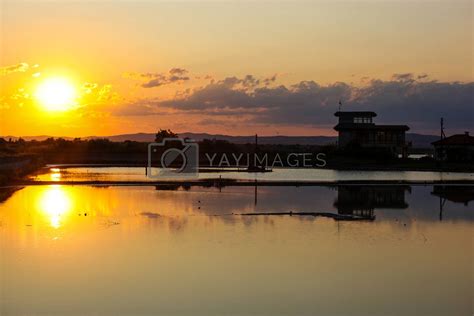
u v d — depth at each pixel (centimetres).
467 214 3247
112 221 2916
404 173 6700
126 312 1521
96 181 5350
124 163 8919
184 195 4228
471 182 5334
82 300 1612
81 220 2945
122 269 1933
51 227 2719
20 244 2309
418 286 1773
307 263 2028
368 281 1814
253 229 2691
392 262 2053
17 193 4344
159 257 2102
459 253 2203
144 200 3869
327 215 3153
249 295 1666
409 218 3080
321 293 1697
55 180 5488
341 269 1953
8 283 1762
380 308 1566
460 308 1576
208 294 1673
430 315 1523
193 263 2014
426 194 4362
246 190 4653
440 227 2791
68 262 2022
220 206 3547
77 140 11319
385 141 8656
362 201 3862
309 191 4581
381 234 2584
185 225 2798
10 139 12394
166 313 1515
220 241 2394
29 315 1497
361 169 7506
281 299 1631
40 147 11019
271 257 2106
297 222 2908
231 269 1941
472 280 1839
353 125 8838
